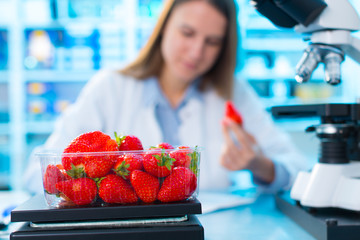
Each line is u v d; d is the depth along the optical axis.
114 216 0.65
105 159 0.65
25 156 3.60
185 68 1.68
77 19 3.56
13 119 3.58
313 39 0.93
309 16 0.87
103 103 1.91
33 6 3.62
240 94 2.07
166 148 0.71
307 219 0.85
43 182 0.67
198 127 1.90
